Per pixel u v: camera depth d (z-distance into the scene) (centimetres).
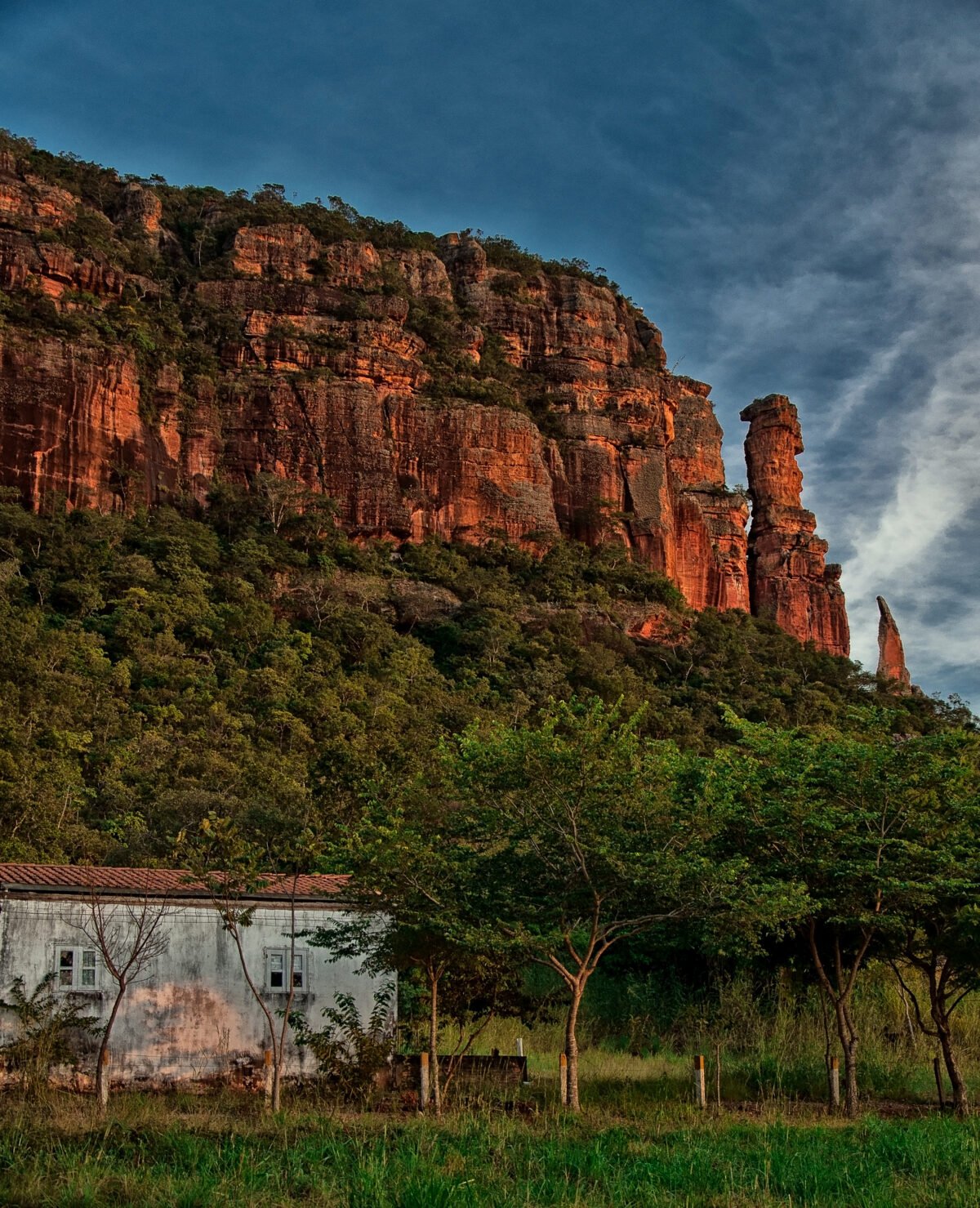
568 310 16088
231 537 12025
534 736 2642
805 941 3191
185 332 13662
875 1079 3105
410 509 13200
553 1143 1933
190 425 12781
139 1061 2602
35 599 9619
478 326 15412
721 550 15950
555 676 10056
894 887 2614
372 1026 2834
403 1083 2772
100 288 12862
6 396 11156
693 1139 2081
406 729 7962
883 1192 1645
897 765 2811
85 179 15400
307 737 7488
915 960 2889
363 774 5391
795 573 16725
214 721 7481
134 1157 1741
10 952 2517
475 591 11956
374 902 2658
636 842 2641
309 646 9638
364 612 10819
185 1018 2677
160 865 4622
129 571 10019
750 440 17638
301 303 14162
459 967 2733
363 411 13375
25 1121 1988
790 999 3519
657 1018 3603
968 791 2908
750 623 15075
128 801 5838
